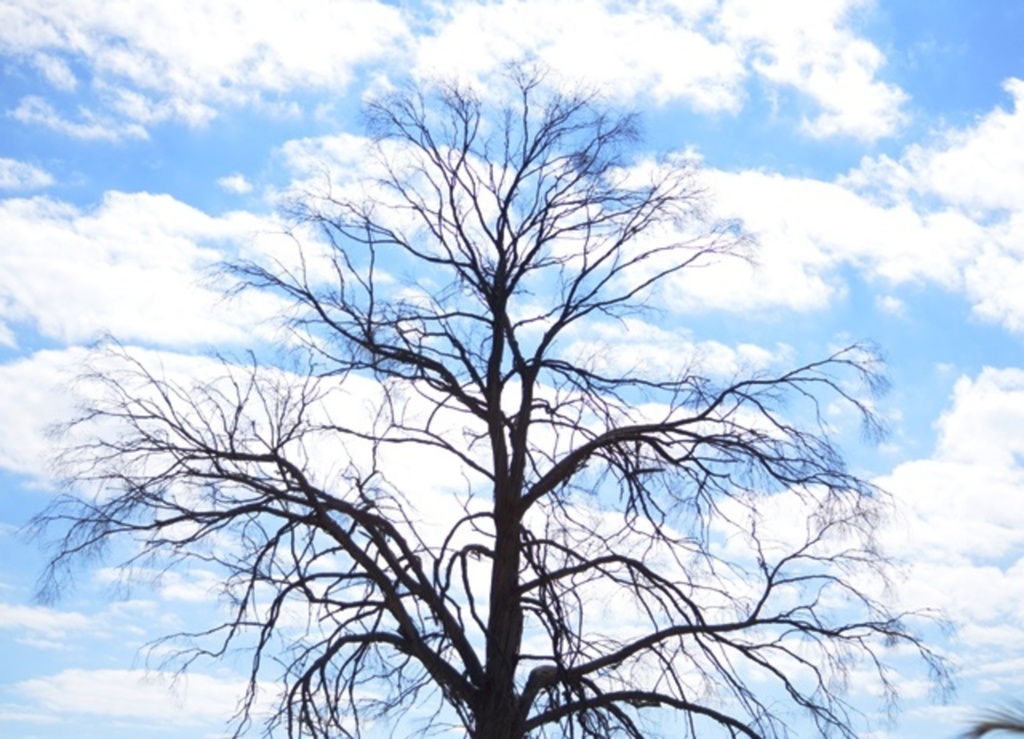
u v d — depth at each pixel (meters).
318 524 22.20
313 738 21.30
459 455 23.86
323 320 23.72
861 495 22.62
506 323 24.38
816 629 22.33
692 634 22.58
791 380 23.55
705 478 23.36
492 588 23.36
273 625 21.78
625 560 22.94
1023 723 9.19
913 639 22.11
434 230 24.80
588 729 21.98
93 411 22.34
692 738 22.14
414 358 23.84
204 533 22.08
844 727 21.91
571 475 23.88
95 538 21.70
